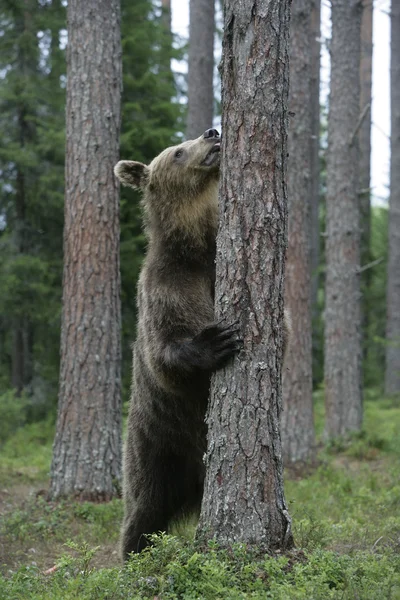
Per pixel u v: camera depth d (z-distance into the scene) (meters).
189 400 8.66
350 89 22.25
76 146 14.70
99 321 14.69
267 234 7.67
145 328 8.66
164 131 25.34
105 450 14.62
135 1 26.31
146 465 9.48
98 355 14.66
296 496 14.70
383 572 7.32
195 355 7.80
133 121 25.34
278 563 7.27
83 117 14.66
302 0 18.39
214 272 8.95
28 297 26.02
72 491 14.46
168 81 29.12
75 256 14.72
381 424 25.59
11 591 7.80
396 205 36.06
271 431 7.71
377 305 43.09
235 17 7.68
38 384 27.03
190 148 9.37
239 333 7.68
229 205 7.75
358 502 13.81
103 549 11.85
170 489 9.52
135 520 9.61
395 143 35.78
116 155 14.91
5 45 25.39
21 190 26.73
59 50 26.02
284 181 7.81
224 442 7.72
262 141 7.64
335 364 22.81
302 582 6.96
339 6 22.12
